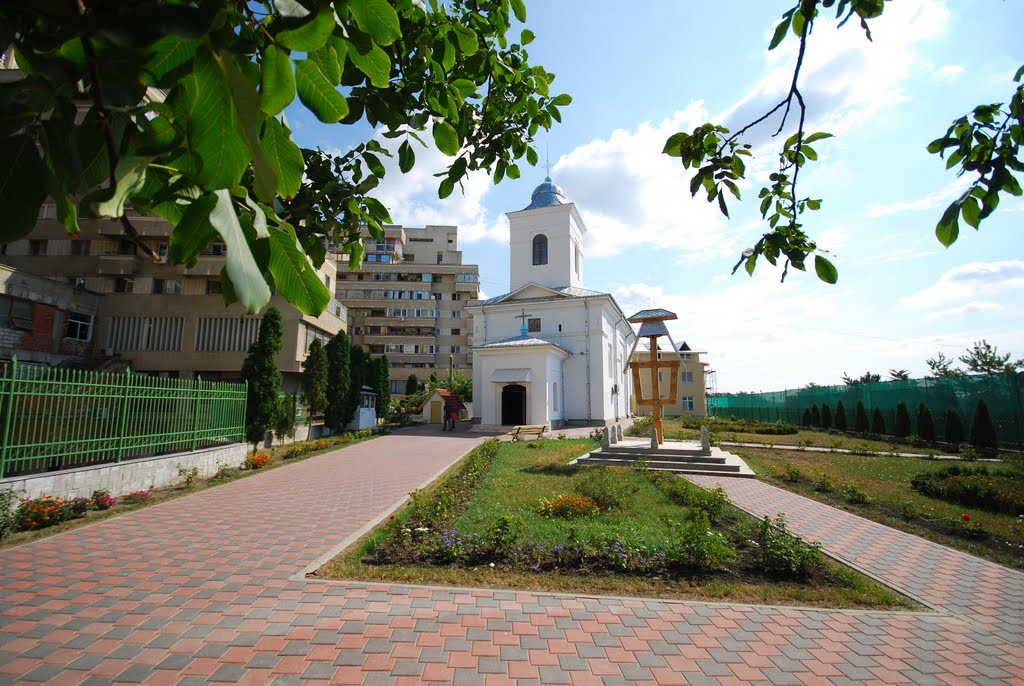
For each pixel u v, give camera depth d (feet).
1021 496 29.66
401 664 12.26
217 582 17.10
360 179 8.16
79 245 75.20
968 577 19.20
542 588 17.03
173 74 3.17
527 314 95.86
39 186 3.54
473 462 42.57
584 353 91.81
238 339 69.21
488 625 14.33
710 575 18.45
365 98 7.23
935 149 8.21
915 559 21.24
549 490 32.78
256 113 2.83
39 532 22.68
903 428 75.87
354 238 8.36
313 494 32.07
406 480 37.58
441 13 7.34
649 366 51.42
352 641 13.28
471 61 8.98
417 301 167.43
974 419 62.54
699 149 8.85
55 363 60.18
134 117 3.59
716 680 11.98
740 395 149.07
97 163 3.74
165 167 3.64
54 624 13.99
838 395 98.12
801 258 8.96
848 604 16.40
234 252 2.95
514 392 86.07
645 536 22.41
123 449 30.86
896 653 13.43
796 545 19.33
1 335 54.19
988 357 112.27
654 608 15.70
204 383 39.81
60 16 2.70
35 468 25.32
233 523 24.75
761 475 40.96
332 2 4.06
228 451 41.70
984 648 13.76
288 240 4.06
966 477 34.94
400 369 163.73
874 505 31.17
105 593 16.11
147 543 21.35
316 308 4.21
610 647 13.30
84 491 27.43
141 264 74.90
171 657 12.37
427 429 90.94
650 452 46.52
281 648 12.87
